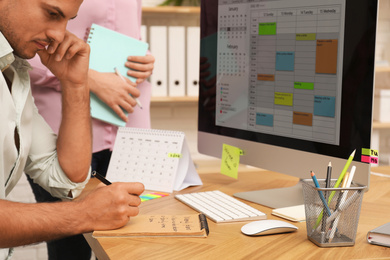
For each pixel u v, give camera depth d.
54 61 1.43
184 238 1.04
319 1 1.24
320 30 1.24
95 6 1.99
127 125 2.07
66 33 1.41
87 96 1.48
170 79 3.09
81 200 1.11
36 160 1.44
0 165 1.15
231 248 0.99
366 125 1.13
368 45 1.12
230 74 1.53
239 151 1.51
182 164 1.52
